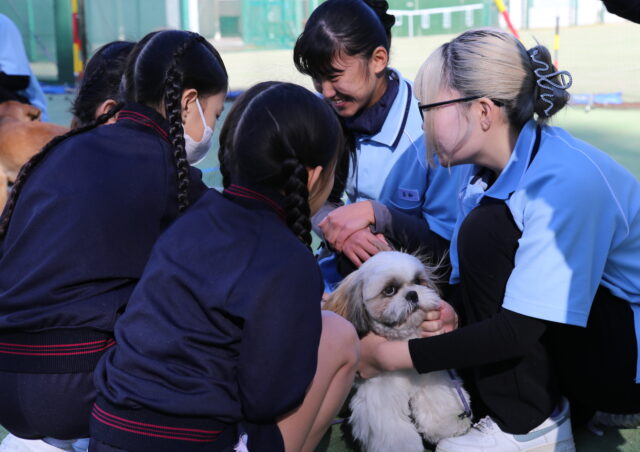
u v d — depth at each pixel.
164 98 1.72
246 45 14.67
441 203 2.46
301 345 1.38
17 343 1.56
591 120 6.63
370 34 2.23
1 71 4.05
